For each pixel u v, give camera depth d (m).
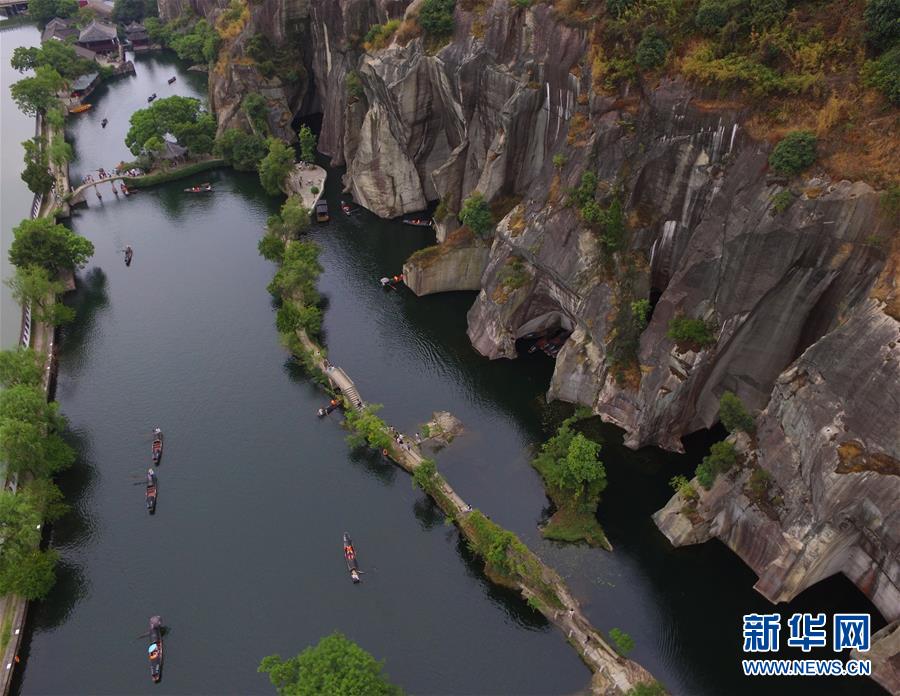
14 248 103.69
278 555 68.31
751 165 63.91
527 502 71.69
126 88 191.00
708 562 64.75
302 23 144.50
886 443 51.81
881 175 55.56
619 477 73.31
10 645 60.31
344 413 84.56
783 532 59.41
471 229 97.00
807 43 62.38
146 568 67.50
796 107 61.72
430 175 121.38
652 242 76.75
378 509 72.88
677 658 57.66
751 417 63.03
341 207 126.38
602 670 56.62
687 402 72.81
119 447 81.12
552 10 82.69
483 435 79.69
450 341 94.00
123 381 91.00
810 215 58.91
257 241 121.50
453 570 66.38
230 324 101.00
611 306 75.81
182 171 142.62
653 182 74.19
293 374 91.25
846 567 61.53
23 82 163.88
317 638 60.97
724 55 67.44
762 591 61.53
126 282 111.19
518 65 88.56
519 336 92.81
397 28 109.31
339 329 97.25
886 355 51.75
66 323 102.06
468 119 100.44
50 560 64.88
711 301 68.19
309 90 157.38
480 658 58.84
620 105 74.06
